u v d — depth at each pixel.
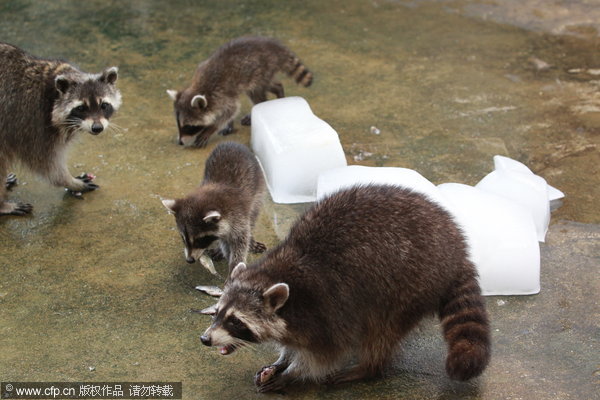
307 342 4.31
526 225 5.39
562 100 7.79
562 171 6.64
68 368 4.64
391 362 4.66
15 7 9.90
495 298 5.23
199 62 8.65
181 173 6.77
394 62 8.62
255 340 4.29
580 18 9.45
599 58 8.57
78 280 5.45
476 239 5.25
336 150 6.31
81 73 6.44
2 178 6.21
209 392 4.46
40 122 6.21
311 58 8.72
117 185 6.59
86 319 5.07
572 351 4.71
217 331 4.27
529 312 5.07
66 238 5.92
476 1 10.01
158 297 5.29
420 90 8.03
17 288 5.36
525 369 4.57
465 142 7.10
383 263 4.34
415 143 7.10
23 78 6.17
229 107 7.37
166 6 10.02
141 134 7.39
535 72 8.34
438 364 4.67
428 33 9.26
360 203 4.51
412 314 4.41
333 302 4.30
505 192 5.92
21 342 4.86
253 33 9.30
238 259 5.62
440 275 4.38
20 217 6.21
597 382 4.43
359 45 9.02
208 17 9.72
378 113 7.62
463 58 8.67
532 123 7.39
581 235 5.81
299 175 6.29
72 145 6.57
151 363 4.68
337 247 4.37
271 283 4.30
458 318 4.31
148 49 8.94
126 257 5.70
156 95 8.04
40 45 8.95
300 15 9.78
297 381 4.60
